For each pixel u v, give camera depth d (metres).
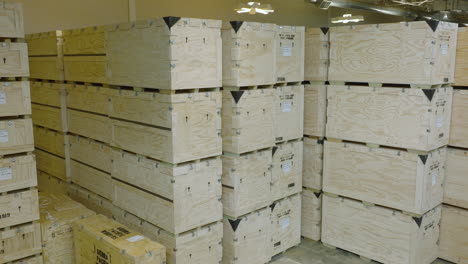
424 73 4.78
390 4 11.94
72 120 6.19
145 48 4.40
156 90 4.50
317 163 6.07
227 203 5.02
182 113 4.26
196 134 4.43
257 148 5.07
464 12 12.48
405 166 5.10
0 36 3.91
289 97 5.55
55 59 6.20
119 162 5.19
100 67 5.25
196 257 4.66
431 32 4.66
